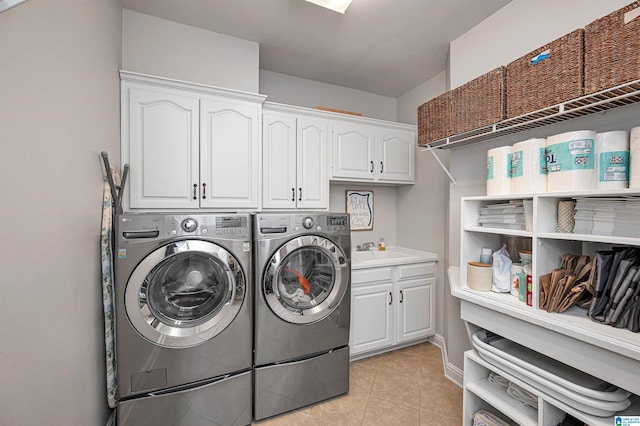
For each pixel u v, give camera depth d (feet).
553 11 4.91
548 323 3.71
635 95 3.37
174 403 4.91
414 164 9.65
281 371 5.76
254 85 7.25
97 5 4.42
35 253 2.77
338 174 8.34
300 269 6.29
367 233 10.23
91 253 4.24
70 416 3.50
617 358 3.13
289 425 5.51
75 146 3.65
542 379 3.82
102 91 4.71
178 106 6.23
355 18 6.30
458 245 6.86
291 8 6.02
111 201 4.94
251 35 6.97
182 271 5.23
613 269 3.55
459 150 6.81
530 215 4.32
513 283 4.72
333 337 6.30
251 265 5.59
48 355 3.01
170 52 6.44
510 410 4.26
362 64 8.36
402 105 10.52
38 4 2.80
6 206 2.36
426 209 9.26
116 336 4.57
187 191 6.30
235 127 6.75
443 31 6.73
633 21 3.12
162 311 5.01
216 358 5.20
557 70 3.91
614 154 3.58
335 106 9.74
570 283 3.85
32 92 2.72
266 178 7.32
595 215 3.69
